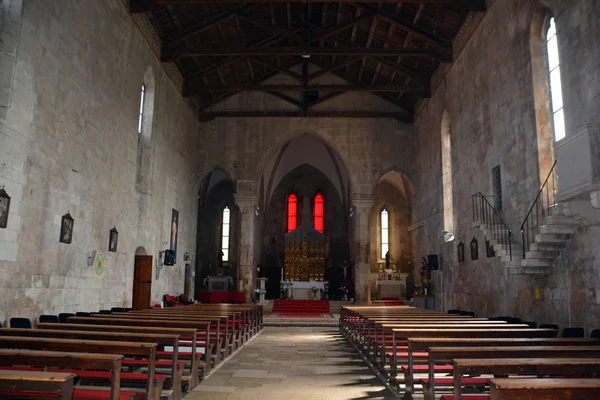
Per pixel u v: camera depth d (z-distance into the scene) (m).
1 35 11.31
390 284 33.44
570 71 12.23
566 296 12.40
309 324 23.06
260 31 25.56
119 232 17.75
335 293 38.56
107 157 16.61
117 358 5.02
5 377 4.11
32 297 12.12
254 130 29.56
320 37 21.97
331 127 29.47
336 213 40.00
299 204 40.19
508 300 15.81
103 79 16.14
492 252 17.02
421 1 17.98
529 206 14.46
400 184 37.81
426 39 21.89
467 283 19.75
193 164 28.59
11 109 11.18
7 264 11.10
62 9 13.32
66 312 13.84
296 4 23.52
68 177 13.87
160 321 10.00
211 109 29.72
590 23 11.39
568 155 9.94
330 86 25.66
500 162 16.58
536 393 3.95
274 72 29.64
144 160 20.83
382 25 23.08
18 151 11.46
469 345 7.52
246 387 8.98
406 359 9.30
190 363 9.20
